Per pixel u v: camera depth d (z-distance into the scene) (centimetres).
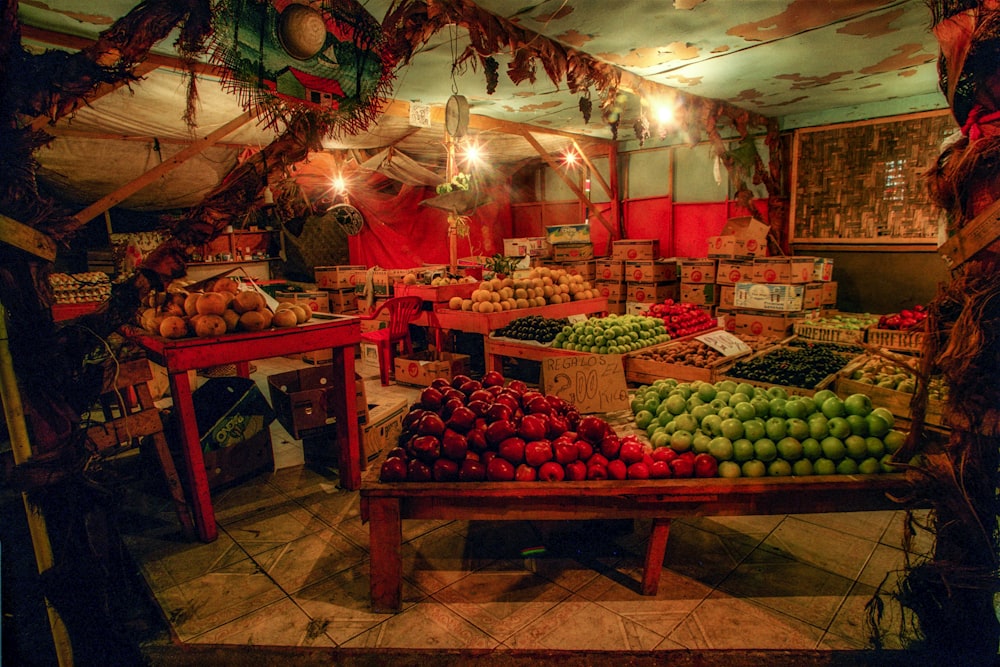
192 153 462
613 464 243
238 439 374
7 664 198
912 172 677
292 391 425
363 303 832
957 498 192
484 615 235
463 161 947
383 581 238
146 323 318
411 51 329
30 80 196
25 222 195
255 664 218
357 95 299
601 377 321
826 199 753
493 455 247
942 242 215
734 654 209
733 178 773
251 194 279
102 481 225
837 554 277
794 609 234
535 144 767
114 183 623
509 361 719
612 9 378
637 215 977
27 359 204
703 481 235
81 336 226
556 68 438
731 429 247
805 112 750
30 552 284
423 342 793
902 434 241
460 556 284
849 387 367
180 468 351
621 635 220
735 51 478
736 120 720
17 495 303
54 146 534
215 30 240
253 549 296
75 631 214
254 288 369
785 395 269
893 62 521
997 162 175
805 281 654
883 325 539
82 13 338
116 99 463
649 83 567
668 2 370
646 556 246
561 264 895
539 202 1112
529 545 294
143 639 229
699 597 244
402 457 245
